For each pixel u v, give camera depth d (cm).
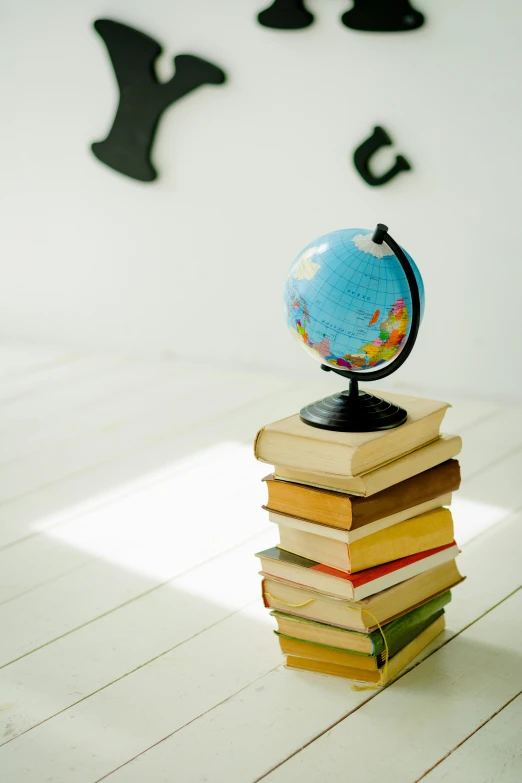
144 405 318
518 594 178
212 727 141
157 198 365
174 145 354
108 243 385
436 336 314
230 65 331
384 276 132
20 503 236
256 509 224
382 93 302
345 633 146
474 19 279
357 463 136
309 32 311
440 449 151
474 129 288
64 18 364
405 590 150
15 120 391
